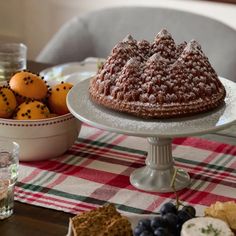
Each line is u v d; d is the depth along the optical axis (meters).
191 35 2.49
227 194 1.48
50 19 3.22
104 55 2.62
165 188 1.49
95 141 1.70
